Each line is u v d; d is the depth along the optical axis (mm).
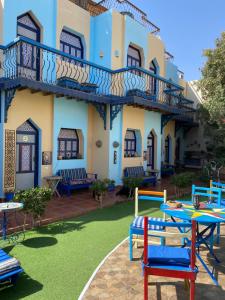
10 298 3457
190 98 18719
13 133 8727
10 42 8586
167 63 16656
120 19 11719
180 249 3520
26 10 9133
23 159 9367
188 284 3684
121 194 9922
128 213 7691
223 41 10781
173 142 17734
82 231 6047
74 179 10375
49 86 8406
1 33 8445
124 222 6777
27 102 9156
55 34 10102
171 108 12945
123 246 5207
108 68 10836
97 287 3727
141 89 12688
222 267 4438
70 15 10727
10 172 8641
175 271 3107
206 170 13820
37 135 9766
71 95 9180
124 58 11867
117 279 3957
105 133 11320
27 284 3797
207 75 11391
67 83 9570
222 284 3885
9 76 8289
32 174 9648
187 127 19031
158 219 5098
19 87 7969
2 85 8094
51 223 6617
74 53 11219
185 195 10844
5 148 8484
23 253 4809
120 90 11445
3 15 8438
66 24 10555
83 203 8531
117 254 4836
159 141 14508
